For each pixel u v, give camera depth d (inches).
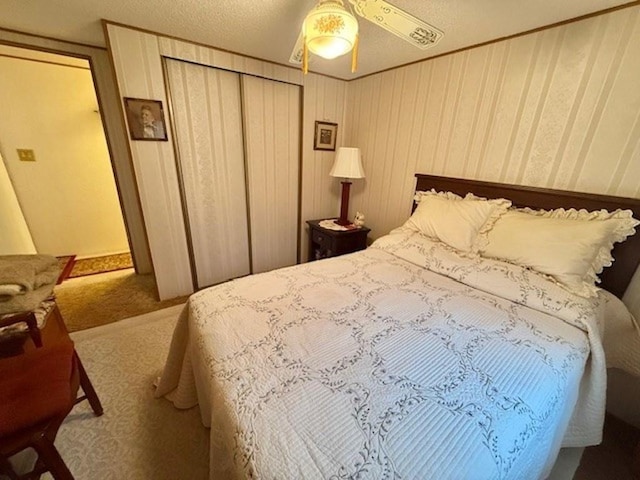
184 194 93.1
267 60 94.3
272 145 106.5
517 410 31.1
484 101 74.0
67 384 39.9
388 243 80.4
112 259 132.5
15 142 109.1
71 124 118.3
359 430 27.8
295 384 33.5
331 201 128.9
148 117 79.7
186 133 88.7
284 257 124.6
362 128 112.4
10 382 38.9
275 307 49.9
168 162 86.8
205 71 86.8
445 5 55.3
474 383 34.2
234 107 95.0
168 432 52.7
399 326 45.4
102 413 55.9
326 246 109.2
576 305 47.8
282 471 24.4
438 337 42.8
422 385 33.7
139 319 87.1
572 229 53.9
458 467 25.2
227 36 75.8
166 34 75.7
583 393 46.4
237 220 107.5
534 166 67.3
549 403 33.6
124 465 47.1
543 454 33.4
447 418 29.4
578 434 48.3
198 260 102.4
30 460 48.6
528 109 66.4
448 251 69.2
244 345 40.1
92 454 48.4
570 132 60.9
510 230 61.1
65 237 127.2
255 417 29.3
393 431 27.8
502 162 72.9
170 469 46.7
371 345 40.8
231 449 28.2
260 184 108.7
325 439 26.9
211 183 97.8
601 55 55.1
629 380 58.4
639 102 52.1
